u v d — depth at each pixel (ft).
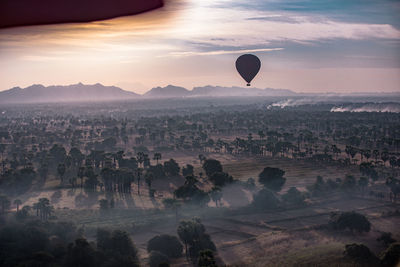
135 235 421.18
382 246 378.53
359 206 507.30
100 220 458.09
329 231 417.69
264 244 383.04
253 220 458.91
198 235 374.43
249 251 369.50
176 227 441.27
